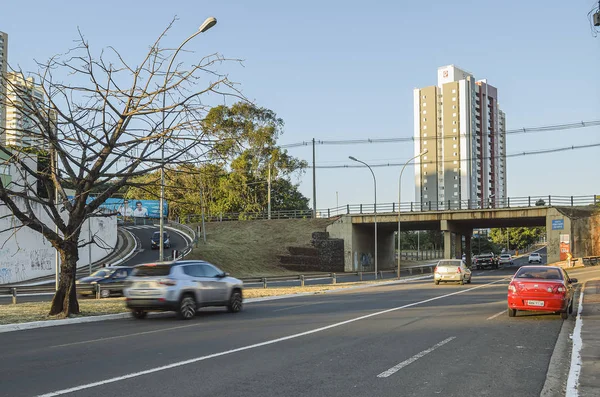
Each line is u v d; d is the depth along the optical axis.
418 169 138.50
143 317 18.19
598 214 60.88
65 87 17.36
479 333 13.30
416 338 12.49
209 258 55.69
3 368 9.17
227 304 19.14
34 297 28.14
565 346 11.44
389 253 80.38
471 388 7.80
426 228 74.12
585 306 20.14
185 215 82.88
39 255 40.84
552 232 58.34
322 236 65.00
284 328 14.41
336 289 33.81
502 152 162.00
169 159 18.28
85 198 17.89
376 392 7.53
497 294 26.36
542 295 16.00
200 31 17.31
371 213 64.69
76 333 13.98
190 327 15.08
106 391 7.52
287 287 36.03
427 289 31.41
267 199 83.44
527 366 9.36
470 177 133.75
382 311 18.81
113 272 27.98
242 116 62.50
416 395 7.39
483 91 141.50
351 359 9.93
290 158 82.06
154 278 17.19
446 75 139.88
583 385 7.84
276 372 8.80
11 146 17.89
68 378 8.35
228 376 8.50
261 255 62.62
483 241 125.50
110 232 55.12
